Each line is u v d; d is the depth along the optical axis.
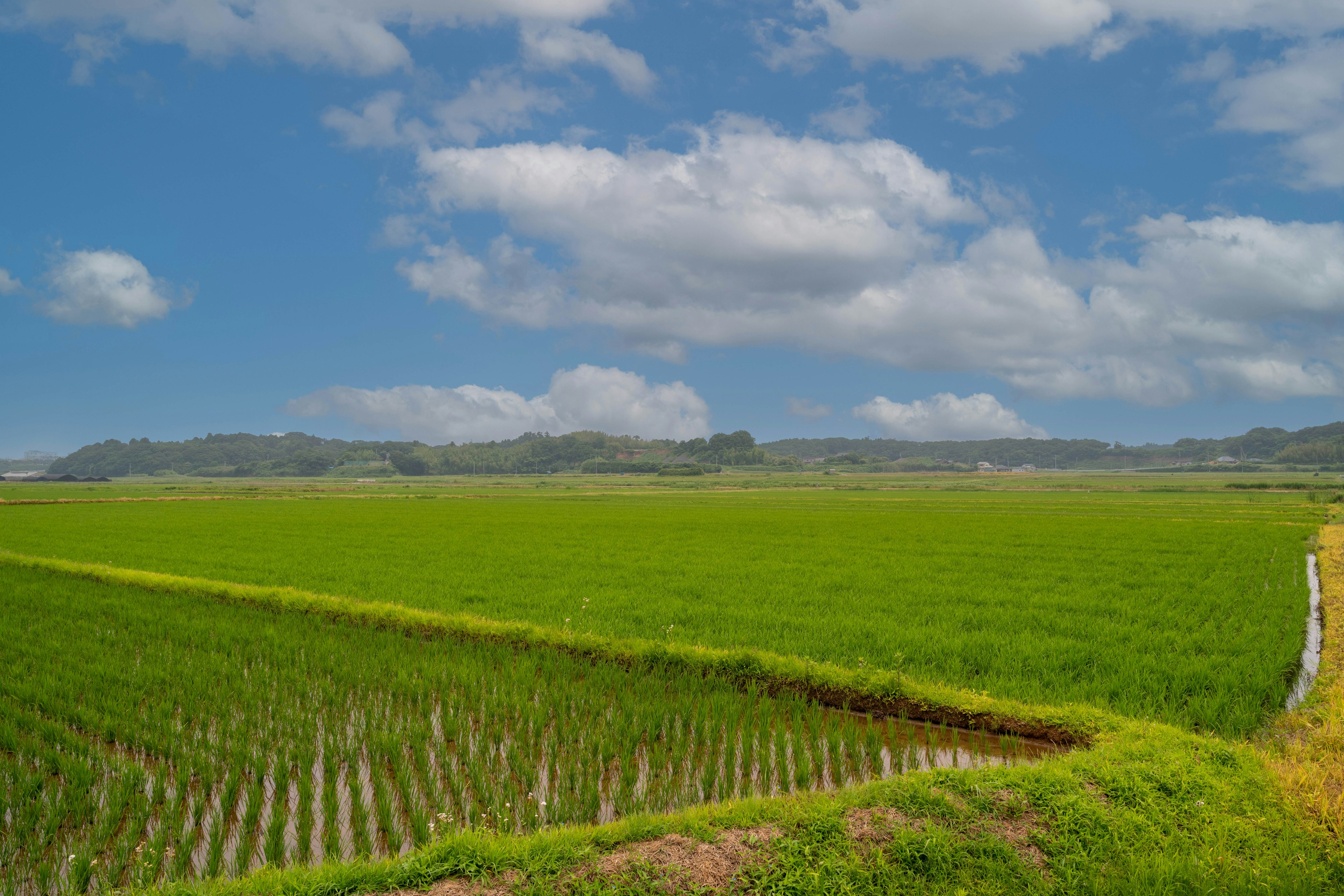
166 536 36.84
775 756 8.73
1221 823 6.52
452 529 41.16
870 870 5.81
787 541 34.12
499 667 12.12
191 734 8.87
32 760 8.27
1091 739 8.96
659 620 15.50
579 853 5.82
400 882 5.55
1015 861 5.94
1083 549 30.27
